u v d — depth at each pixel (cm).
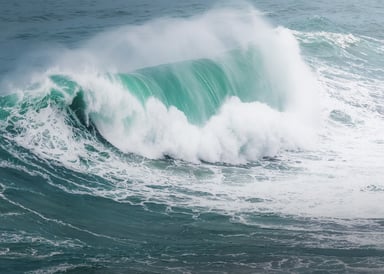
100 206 5825
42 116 6794
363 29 13925
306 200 6194
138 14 14725
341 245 5159
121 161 6788
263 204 6062
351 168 7138
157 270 4647
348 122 8719
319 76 10300
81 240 5153
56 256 4794
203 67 8512
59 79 7106
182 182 6538
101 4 16125
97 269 4612
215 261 4841
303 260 4859
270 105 8912
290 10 16275
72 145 6756
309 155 7562
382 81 10431
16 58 10012
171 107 7512
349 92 9725
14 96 6975
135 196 6094
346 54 11631
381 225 5628
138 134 7212
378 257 4925
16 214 5453
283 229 5503
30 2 16012
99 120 7081
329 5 17288
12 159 6281
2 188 5812
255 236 5350
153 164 6906
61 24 13250
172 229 5478
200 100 8125
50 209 5641
